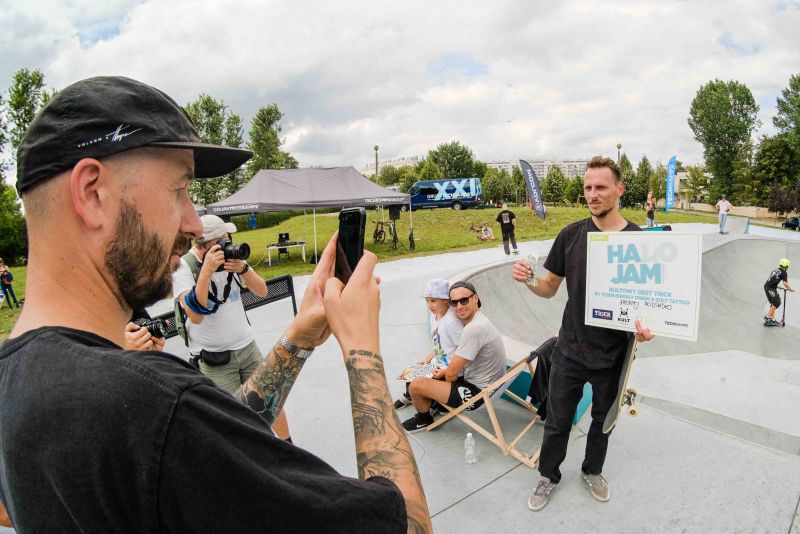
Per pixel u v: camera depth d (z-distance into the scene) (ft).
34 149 2.03
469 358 11.52
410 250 55.98
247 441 1.81
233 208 44.62
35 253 2.16
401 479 2.35
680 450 10.94
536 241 61.87
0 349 2.04
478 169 267.80
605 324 8.42
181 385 1.80
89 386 1.75
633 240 8.02
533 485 10.13
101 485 1.67
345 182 52.37
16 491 1.79
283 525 1.75
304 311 3.40
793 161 176.24
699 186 236.63
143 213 2.18
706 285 43.04
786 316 37.86
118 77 2.24
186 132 2.41
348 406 14.05
